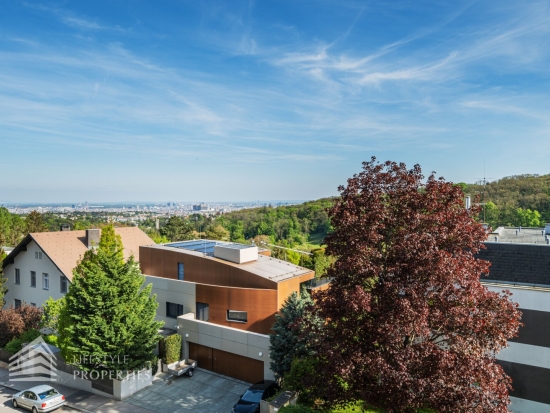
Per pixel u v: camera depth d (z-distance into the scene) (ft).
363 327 43.27
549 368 57.31
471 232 43.45
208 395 68.33
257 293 76.23
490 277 64.18
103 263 69.92
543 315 57.72
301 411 48.93
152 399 66.95
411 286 39.91
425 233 41.75
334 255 48.03
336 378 45.75
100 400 67.00
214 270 84.74
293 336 62.75
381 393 41.52
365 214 45.21
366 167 48.44
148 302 72.23
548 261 60.49
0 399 68.80
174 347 77.66
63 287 106.63
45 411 61.67
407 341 44.78
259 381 70.59
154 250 94.94
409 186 45.50
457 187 44.68
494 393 40.06
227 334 74.43
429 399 39.37
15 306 117.70
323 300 47.09
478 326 40.29
